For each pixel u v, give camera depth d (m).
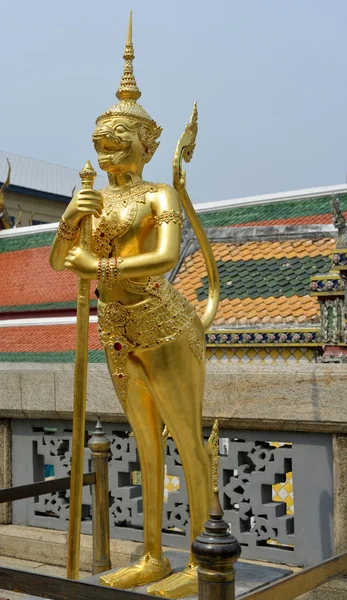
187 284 21.81
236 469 5.93
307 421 5.39
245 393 5.69
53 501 6.74
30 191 54.50
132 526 6.43
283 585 3.49
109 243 4.57
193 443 4.64
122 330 4.54
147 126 4.65
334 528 5.35
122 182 4.67
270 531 5.71
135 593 3.15
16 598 5.32
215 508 3.24
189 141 4.76
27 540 6.59
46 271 28.09
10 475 6.96
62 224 4.50
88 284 4.41
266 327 19.78
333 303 18.56
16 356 23.67
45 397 6.59
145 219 4.50
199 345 4.62
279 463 5.69
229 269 21.94
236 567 5.11
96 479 5.57
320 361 18.84
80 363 4.36
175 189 4.68
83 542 6.35
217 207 23.81
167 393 4.53
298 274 20.86
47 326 24.78
